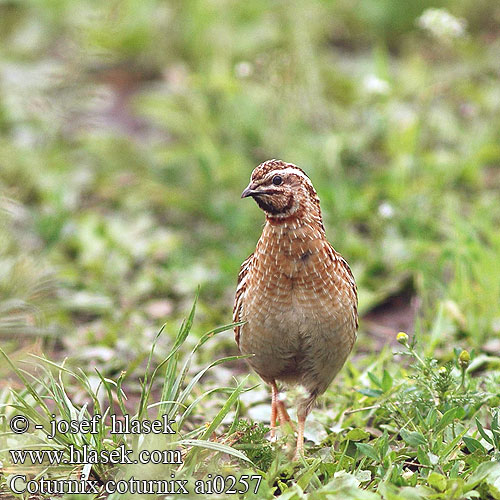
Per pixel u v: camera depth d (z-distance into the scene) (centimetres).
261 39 1691
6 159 1402
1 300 1039
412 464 719
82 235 1277
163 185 1398
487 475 665
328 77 1608
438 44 1634
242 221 1267
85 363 985
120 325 1082
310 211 743
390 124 1447
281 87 1395
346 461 716
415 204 1234
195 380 706
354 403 823
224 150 1440
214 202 1339
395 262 1159
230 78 1545
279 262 737
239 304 790
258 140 1426
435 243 1220
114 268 1218
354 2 1856
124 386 927
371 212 1270
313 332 745
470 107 1438
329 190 1269
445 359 919
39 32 1838
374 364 891
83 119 1582
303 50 1455
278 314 744
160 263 1241
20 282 1064
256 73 1488
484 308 995
